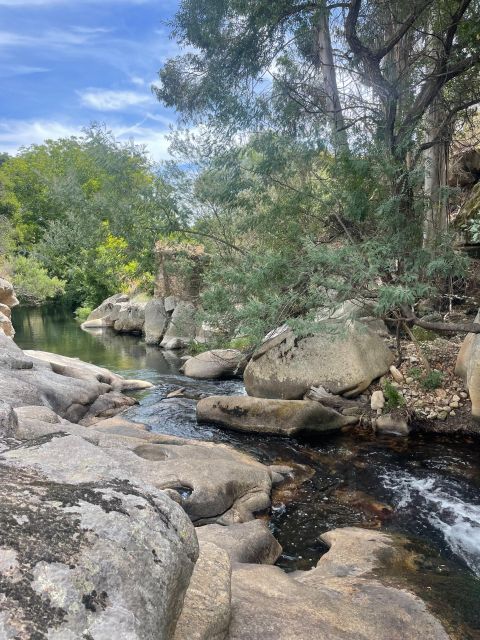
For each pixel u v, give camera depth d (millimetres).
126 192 10875
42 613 1283
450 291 8727
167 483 5023
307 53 9695
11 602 1264
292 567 4207
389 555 4039
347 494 5656
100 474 1987
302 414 7578
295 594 2957
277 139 8039
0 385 7457
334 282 6527
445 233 7168
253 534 4262
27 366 9094
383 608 2955
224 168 9172
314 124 8305
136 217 10562
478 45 7594
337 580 3436
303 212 8625
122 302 24688
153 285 19406
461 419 7363
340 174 7762
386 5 8391
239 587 2926
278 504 5438
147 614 1529
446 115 9641
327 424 7605
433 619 2912
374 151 7398
